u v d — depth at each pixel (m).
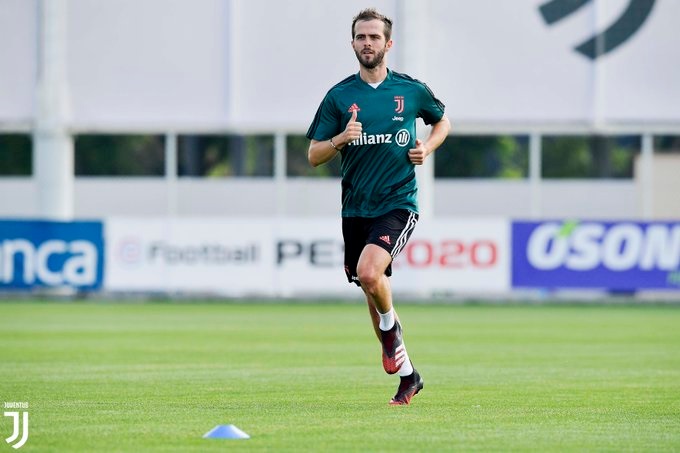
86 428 24.42
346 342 49.47
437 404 28.95
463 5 84.00
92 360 40.97
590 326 60.34
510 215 92.81
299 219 77.81
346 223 28.98
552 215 92.50
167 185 91.62
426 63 84.25
